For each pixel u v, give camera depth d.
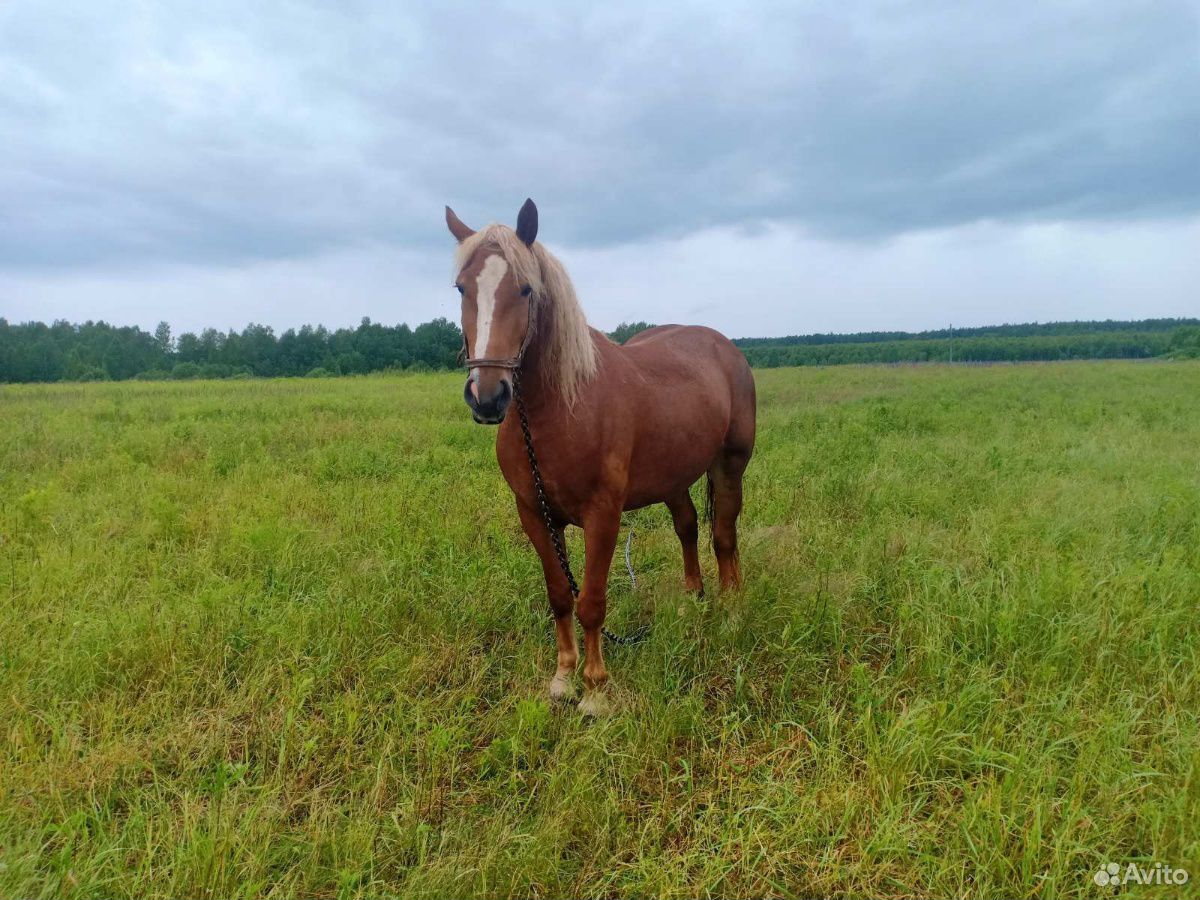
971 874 2.09
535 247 2.86
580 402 2.90
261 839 2.18
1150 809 2.09
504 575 4.16
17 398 17.27
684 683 3.20
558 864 2.15
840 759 2.46
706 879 2.05
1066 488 5.55
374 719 2.84
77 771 2.44
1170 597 3.39
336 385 24.36
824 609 3.44
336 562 4.34
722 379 3.99
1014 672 2.92
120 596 3.85
